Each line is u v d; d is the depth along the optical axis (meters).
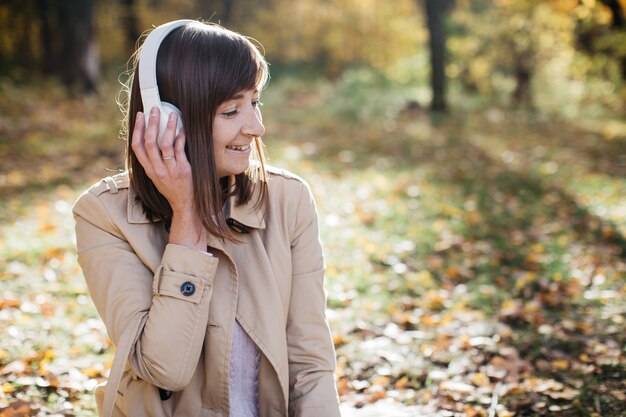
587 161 9.43
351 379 3.26
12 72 16.69
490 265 4.97
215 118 1.63
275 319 1.74
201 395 1.74
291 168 8.55
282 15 24.03
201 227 1.67
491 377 3.22
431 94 15.91
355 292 4.33
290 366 1.83
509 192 7.49
